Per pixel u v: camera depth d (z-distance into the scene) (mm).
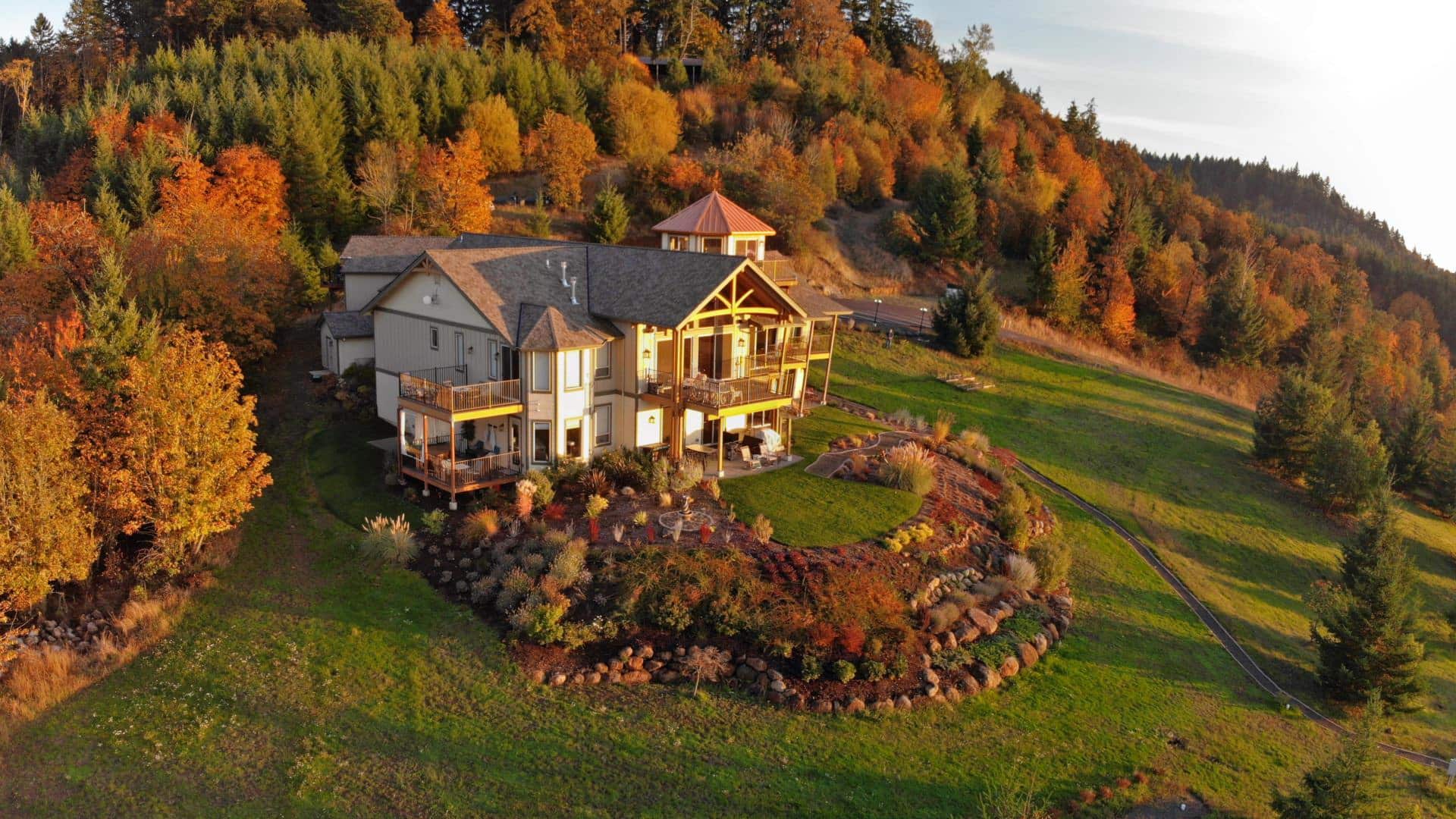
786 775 21672
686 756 21953
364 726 22672
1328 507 44438
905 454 35969
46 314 43688
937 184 75000
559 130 72188
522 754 21812
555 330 32344
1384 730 28422
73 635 26297
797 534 30016
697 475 33469
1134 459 46094
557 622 25531
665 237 50344
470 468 32281
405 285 37750
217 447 28734
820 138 84438
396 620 26641
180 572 28984
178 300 42688
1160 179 115938
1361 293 103938
